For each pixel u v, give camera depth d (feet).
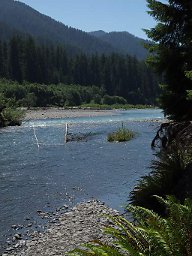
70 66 513.04
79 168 59.36
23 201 41.09
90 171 56.65
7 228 32.55
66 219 34.40
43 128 133.39
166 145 51.13
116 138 94.12
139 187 34.45
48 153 75.61
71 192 44.60
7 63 436.76
